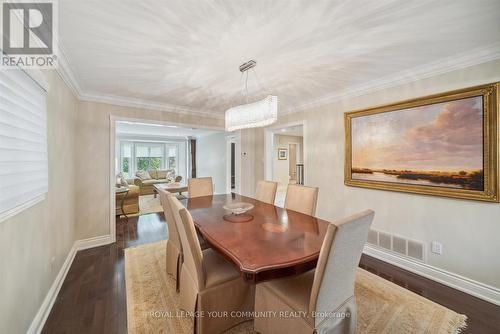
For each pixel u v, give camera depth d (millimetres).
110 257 2660
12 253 1213
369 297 1873
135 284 2076
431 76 2182
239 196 3084
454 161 2016
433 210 2186
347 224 1057
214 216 2035
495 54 1801
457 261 2025
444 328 1534
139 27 1527
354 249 1184
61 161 2191
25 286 1366
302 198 2338
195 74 2369
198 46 1794
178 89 2863
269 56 1979
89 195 2986
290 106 3779
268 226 1747
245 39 1703
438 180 2115
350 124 2893
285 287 1346
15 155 1218
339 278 1175
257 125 2207
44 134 1652
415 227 2314
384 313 1677
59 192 2119
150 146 9227
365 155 2725
